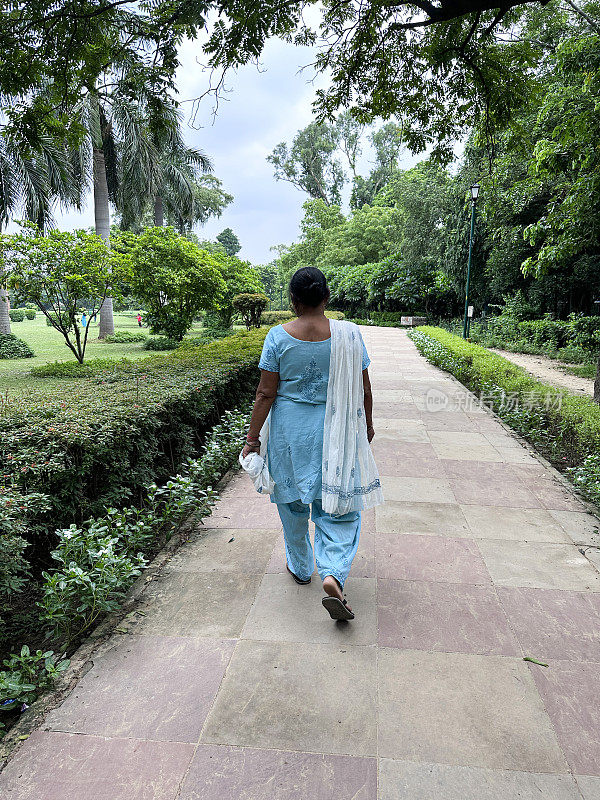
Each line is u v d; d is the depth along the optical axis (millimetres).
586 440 4754
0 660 2303
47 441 2854
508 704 1960
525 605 2602
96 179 19953
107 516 3166
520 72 6262
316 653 2240
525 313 20016
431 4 4902
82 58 5426
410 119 7129
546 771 1679
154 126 6051
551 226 7992
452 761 1714
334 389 2342
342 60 6191
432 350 12969
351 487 2387
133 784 1636
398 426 6328
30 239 11414
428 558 3076
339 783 1634
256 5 4613
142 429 3619
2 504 2199
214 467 4230
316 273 2336
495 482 4402
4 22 5078
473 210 16266
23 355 15781
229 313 24953
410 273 28422
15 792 1608
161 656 2232
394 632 2383
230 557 3096
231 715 1907
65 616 2348
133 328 33781
